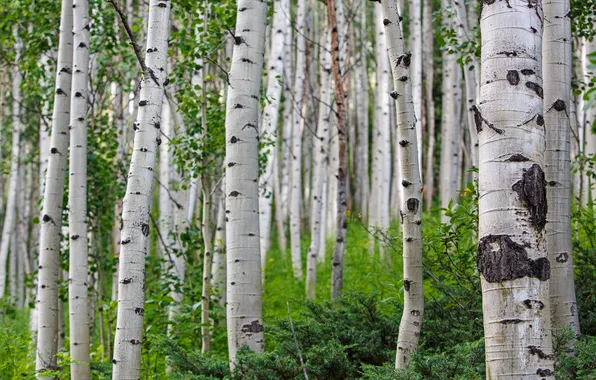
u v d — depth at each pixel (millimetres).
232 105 5277
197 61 9750
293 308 9953
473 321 5289
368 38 24438
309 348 5512
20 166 18375
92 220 9523
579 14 7277
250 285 5109
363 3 19953
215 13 8125
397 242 6789
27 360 7340
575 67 13445
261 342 5090
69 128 7043
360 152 22109
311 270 10367
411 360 4223
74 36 6750
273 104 10320
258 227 5223
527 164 2891
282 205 16891
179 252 9094
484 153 2979
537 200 2863
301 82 13672
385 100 14227
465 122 20578
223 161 8766
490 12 3064
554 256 4859
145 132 4977
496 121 2951
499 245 2834
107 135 9625
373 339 5715
